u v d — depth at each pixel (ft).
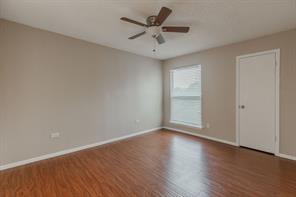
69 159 10.07
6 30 8.66
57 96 10.53
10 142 8.89
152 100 16.78
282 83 9.91
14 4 7.18
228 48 12.41
